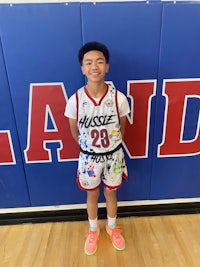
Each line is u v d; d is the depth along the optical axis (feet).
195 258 3.91
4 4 3.18
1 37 3.34
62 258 3.97
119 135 3.44
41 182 4.43
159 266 3.79
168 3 3.26
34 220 4.66
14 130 3.97
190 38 3.47
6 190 4.48
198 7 3.29
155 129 4.08
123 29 3.37
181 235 4.32
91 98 3.21
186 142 4.21
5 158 4.18
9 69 3.54
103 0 3.22
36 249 4.14
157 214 4.71
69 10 3.24
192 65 3.64
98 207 4.68
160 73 3.67
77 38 3.40
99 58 2.95
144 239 4.25
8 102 3.76
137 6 3.25
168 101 3.88
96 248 4.07
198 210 4.71
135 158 4.30
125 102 3.34
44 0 3.19
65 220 4.67
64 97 3.77
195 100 3.89
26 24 3.29
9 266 3.87
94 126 3.29
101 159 3.44
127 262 3.86
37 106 3.81
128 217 4.70
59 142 4.09
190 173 4.50
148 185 4.58
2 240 4.34
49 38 3.38
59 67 3.57
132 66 3.61
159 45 3.49
